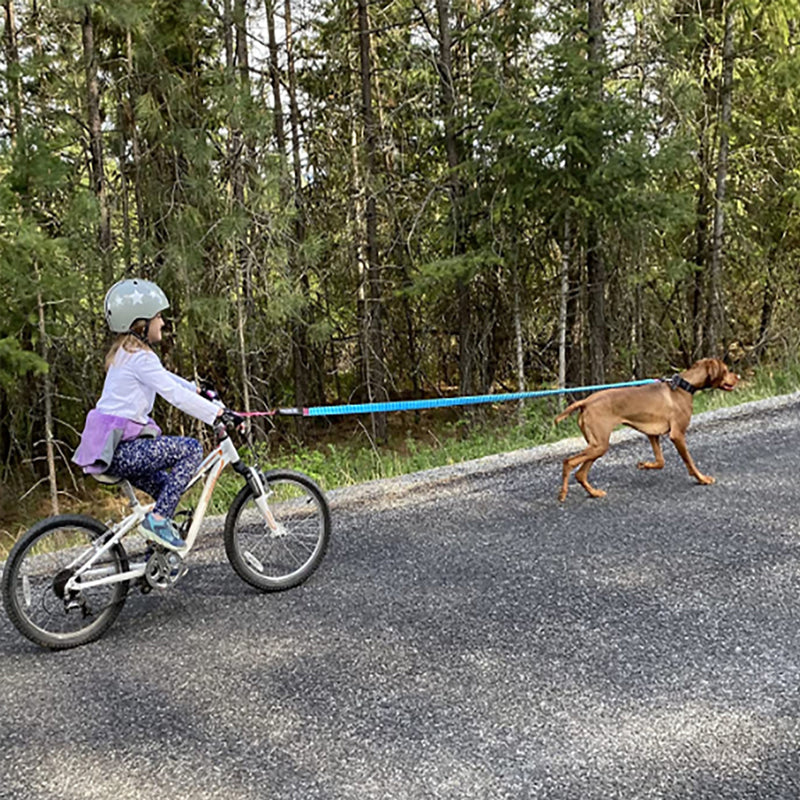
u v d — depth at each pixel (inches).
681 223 618.5
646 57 628.4
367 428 840.3
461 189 675.4
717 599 181.2
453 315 813.2
